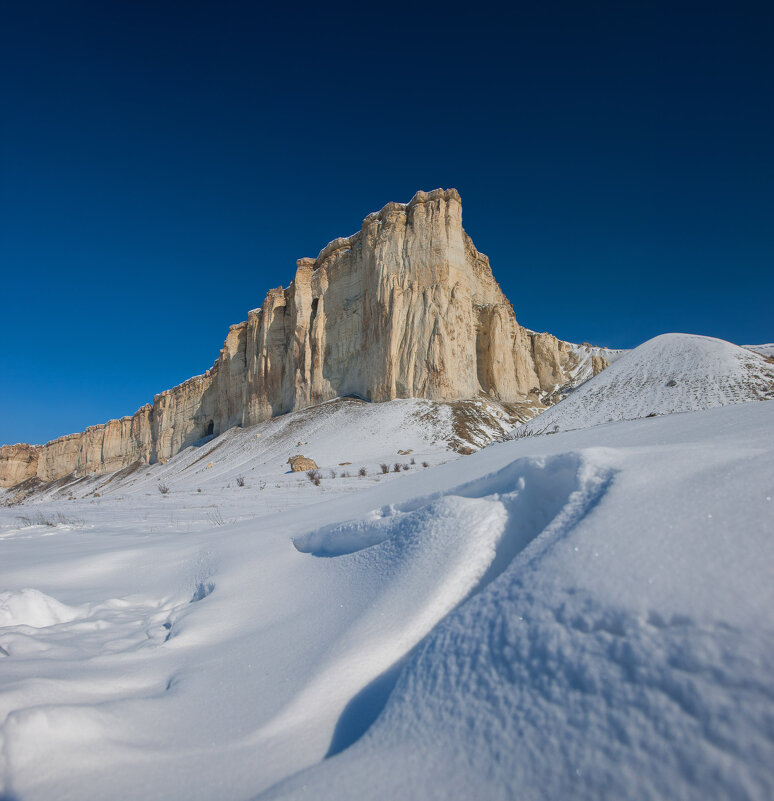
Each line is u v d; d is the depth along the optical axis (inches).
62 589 211.6
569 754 55.6
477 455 287.1
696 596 63.6
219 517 498.3
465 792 56.7
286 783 63.9
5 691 86.7
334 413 1974.7
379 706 81.1
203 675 103.7
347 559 145.1
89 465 4151.1
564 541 85.4
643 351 1491.1
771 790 43.6
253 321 2731.3
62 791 65.1
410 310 2025.1
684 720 52.4
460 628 80.7
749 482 85.7
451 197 2138.3
